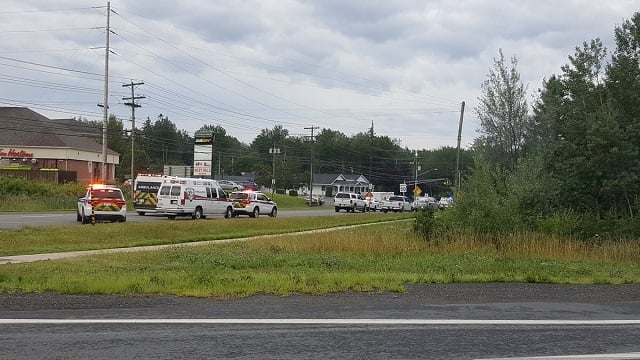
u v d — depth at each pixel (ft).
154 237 74.28
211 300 31.04
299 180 427.33
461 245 61.72
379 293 34.55
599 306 32.12
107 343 21.90
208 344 22.07
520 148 102.47
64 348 21.12
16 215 115.75
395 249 59.93
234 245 64.85
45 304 29.27
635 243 61.46
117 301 30.32
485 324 26.76
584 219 69.72
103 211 93.81
